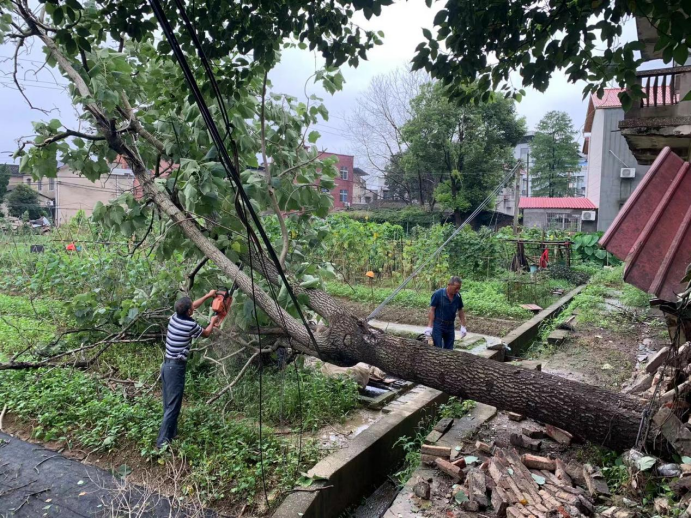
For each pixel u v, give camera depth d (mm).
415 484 4023
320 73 6145
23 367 5512
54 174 6305
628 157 26500
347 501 4188
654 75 4668
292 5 5094
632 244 3664
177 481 3943
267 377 6047
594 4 4441
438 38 5082
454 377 4516
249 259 5398
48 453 4465
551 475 3988
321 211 6484
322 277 6422
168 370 4535
